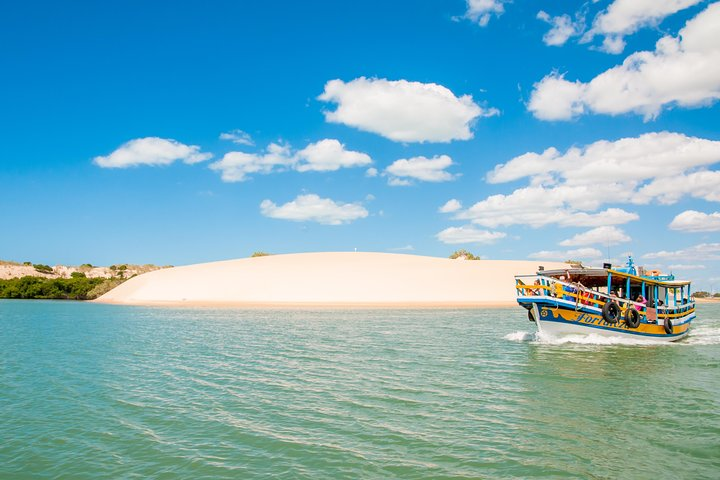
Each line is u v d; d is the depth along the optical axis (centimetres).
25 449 1095
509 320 4300
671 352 2469
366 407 1397
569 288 2772
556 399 1485
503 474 951
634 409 1377
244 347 2598
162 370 1970
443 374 1859
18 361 2202
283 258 10269
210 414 1341
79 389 1650
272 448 1085
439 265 9381
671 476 945
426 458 1026
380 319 4428
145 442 1132
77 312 5809
